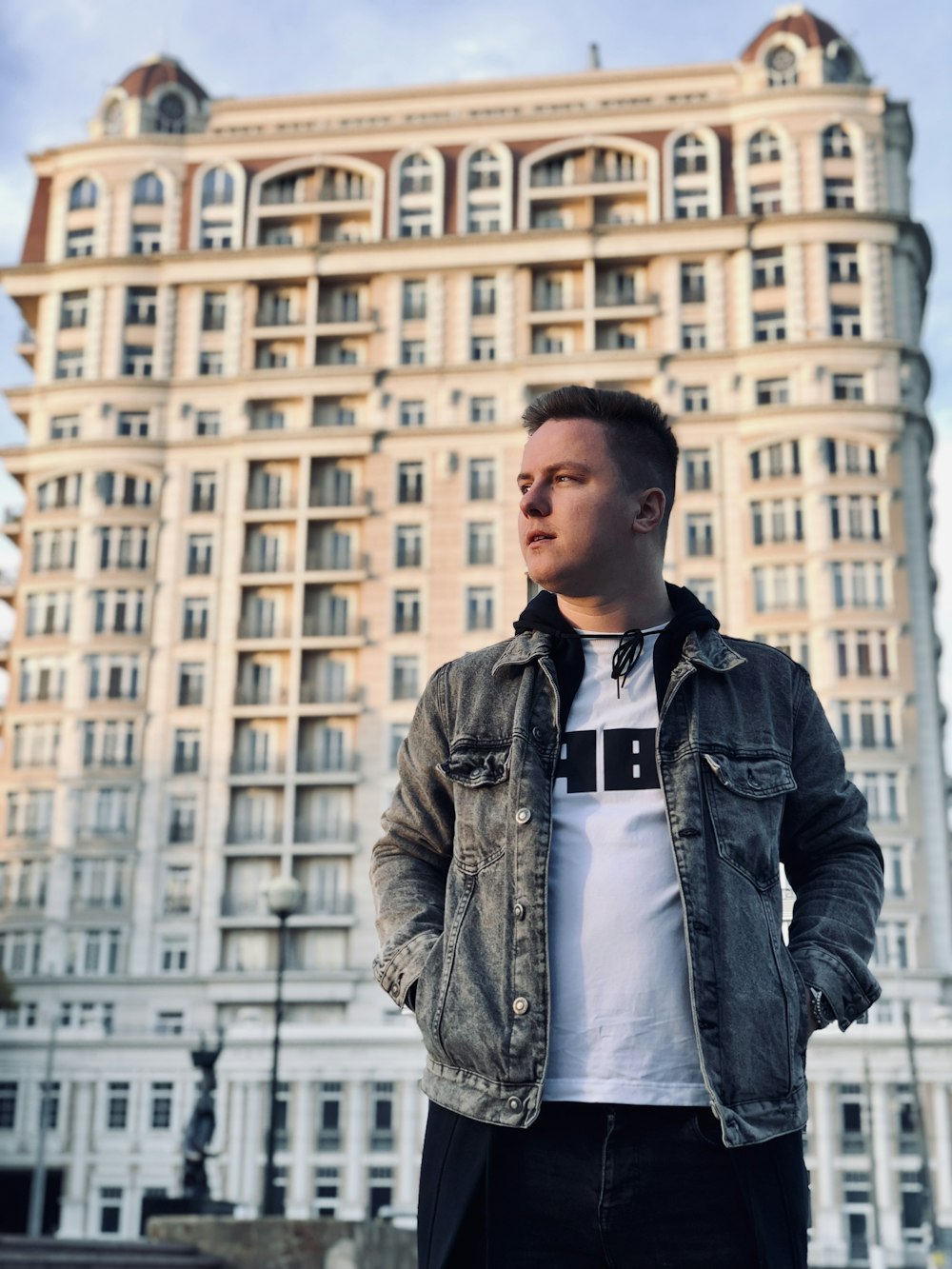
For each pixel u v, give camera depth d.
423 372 54.97
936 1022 44.41
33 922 50.75
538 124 57.16
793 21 58.06
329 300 57.00
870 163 55.59
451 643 52.31
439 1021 2.46
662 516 2.76
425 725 2.79
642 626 2.72
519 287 55.75
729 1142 2.28
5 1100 47.28
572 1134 2.35
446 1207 2.39
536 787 2.55
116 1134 46.22
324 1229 12.73
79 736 52.31
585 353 54.06
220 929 50.31
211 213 57.66
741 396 53.38
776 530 51.56
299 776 51.25
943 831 48.56
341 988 48.66
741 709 2.65
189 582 53.66
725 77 57.53
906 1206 42.31
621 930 2.43
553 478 2.70
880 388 52.72
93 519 54.12
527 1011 2.39
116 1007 49.69
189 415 55.38
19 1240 11.74
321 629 53.53
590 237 55.28
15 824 51.97
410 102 58.50
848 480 51.44
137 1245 12.32
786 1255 2.33
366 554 53.47
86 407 55.50
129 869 51.16
